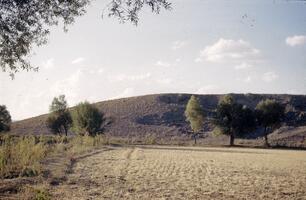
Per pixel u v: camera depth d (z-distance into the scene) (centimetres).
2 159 2395
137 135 12475
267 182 2553
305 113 13638
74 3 1358
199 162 3856
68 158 3441
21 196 1717
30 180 2122
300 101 15288
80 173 2611
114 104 15962
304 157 5219
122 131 12900
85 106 8794
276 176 2909
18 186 1927
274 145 9288
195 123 9569
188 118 9650
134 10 1230
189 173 2870
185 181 2448
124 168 3033
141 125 13462
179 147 7644
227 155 5350
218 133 9575
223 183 2428
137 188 2133
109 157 4050
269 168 3503
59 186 2070
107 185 2191
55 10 1348
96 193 1939
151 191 2062
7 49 1384
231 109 9488
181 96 16525
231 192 2119
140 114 14588
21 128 13450
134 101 16100
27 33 1347
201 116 9581
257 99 16300
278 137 11112
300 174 3083
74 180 2283
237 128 9412
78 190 1992
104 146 6300
